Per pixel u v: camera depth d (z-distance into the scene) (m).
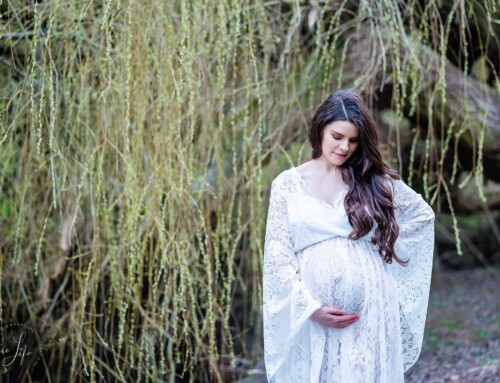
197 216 3.86
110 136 3.55
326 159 2.55
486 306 5.82
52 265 4.12
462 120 3.96
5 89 3.87
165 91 3.36
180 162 3.41
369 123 2.47
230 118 4.03
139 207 3.37
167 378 4.37
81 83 3.49
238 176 3.96
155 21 3.38
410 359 2.69
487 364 3.95
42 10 3.34
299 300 2.41
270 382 2.56
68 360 4.31
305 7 3.79
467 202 5.92
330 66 3.78
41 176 3.99
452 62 4.34
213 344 3.63
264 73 3.67
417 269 2.68
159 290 4.05
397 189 2.61
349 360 2.41
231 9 3.67
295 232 2.50
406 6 3.54
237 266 4.77
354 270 2.44
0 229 4.14
